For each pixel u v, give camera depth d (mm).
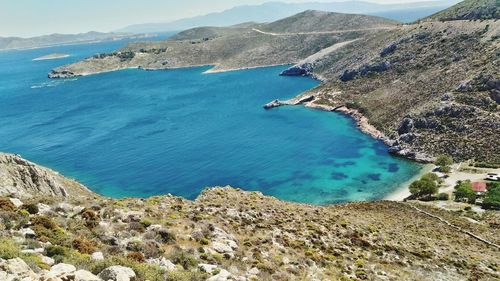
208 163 130500
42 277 15086
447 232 59781
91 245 22641
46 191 50250
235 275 24281
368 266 34625
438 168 112375
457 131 126438
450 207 83438
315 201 100625
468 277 37750
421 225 61938
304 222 43500
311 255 33188
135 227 28094
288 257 31578
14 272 14867
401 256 40469
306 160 129875
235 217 38719
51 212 27594
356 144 143000
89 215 28188
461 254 46656
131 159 136125
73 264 18672
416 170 115562
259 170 123312
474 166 108562
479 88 137500
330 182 111750
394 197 99250
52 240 21812
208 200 46688
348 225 47125
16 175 48500
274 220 41469
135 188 112750
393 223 59406
